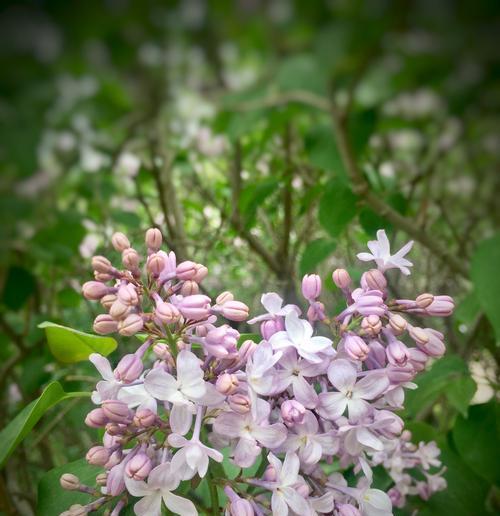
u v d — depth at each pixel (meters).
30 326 0.33
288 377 0.15
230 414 0.14
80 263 0.33
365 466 0.15
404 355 0.15
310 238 0.34
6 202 0.33
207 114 0.35
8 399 0.33
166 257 0.16
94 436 0.26
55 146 0.33
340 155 0.28
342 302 0.21
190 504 0.14
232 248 0.31
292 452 0.15
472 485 0.23
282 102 0.29
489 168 0.37
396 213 0.27
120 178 0.36
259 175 0.35
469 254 0.35
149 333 0.15
